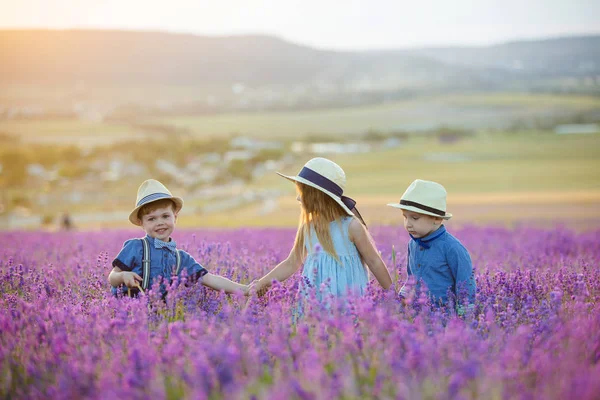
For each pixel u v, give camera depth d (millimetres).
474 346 2992
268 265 5984
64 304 4301
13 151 126562
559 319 3566
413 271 5230
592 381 2459
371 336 3092
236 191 93500
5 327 3383
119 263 4762
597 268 6090
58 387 2775
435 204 4980
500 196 54500
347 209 4703
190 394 2502
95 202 85812
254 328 3395
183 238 9906
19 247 9797
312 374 2547
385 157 140750
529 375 2842
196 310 3920
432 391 2490
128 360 3010
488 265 6719
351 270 4762
